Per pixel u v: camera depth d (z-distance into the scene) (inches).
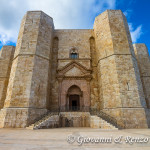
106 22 731.4
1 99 776.3
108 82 617.9
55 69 805.2
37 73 618.2
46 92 634.2
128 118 505.0
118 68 597.6
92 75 779.4
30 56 631.2
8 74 854.5
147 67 865.5
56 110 680.4
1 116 541.6
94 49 871.7
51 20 821.2
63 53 845.8
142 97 580.4
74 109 800.9
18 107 527.2
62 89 739.4
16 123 495.5
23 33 684.7
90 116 561.6
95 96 726.5
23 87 564.4
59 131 368.8
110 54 645.9
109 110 566.3
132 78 578.6
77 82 754.8
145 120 506.3
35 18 730.2
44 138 246.5
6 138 248.5
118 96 550.6
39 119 546.3
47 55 706.2
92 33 916.6
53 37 890.7
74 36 903.1
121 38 664.4
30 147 175.6
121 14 730.2
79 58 816.9
